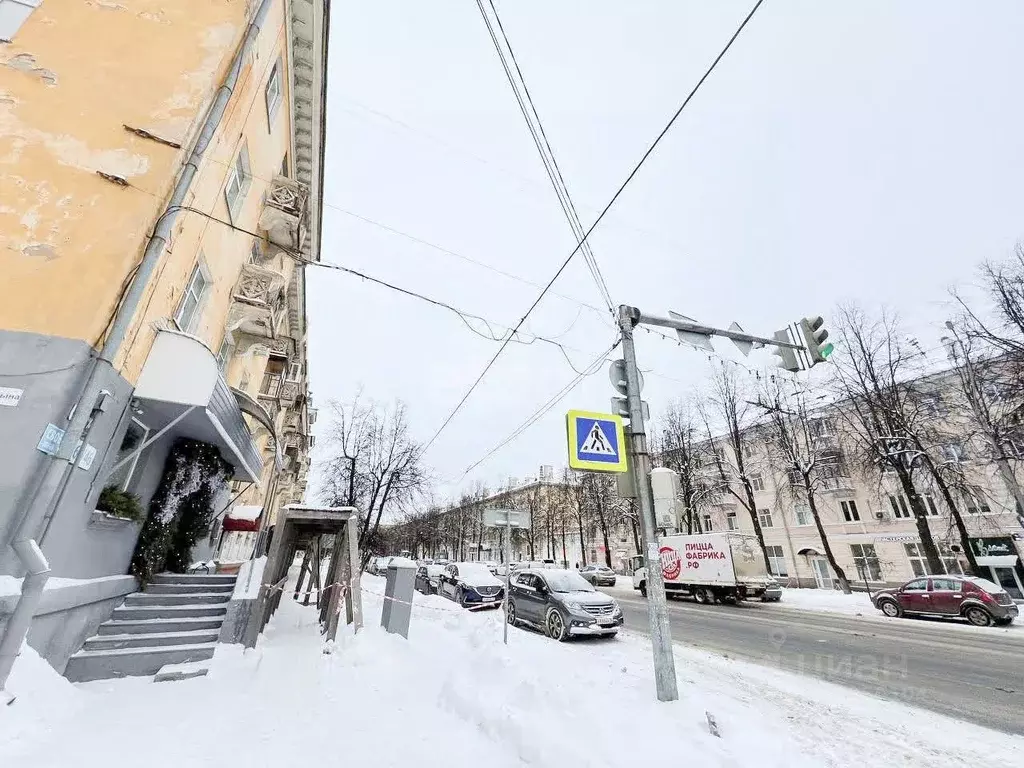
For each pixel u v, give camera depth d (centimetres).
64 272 532
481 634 850
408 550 6606
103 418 552
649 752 392
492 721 459
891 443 2172
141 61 666
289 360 1802
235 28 750
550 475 5688
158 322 657
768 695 670
